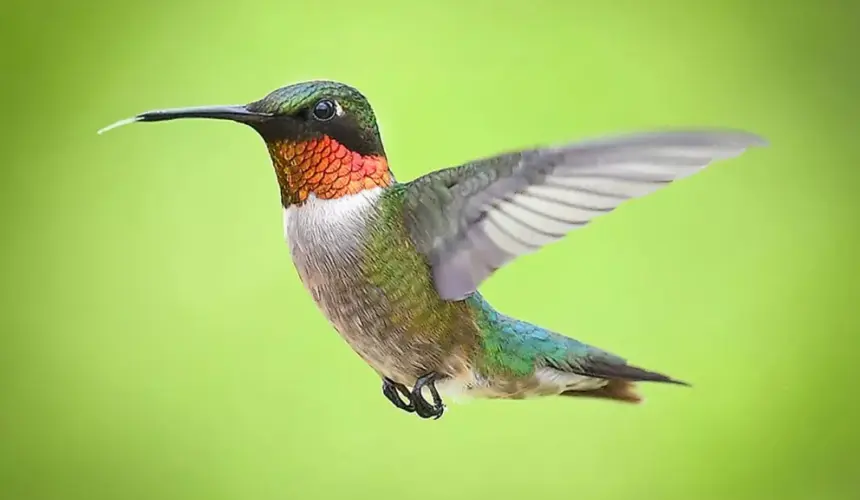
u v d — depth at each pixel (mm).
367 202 1233
